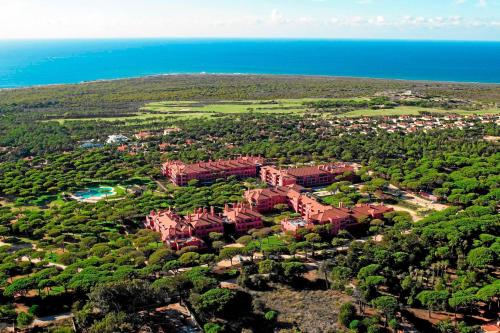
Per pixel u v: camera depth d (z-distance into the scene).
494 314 182.12
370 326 172.12
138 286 184.38
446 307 184.25
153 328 177.12
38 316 183.88
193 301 184.00
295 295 199.50
